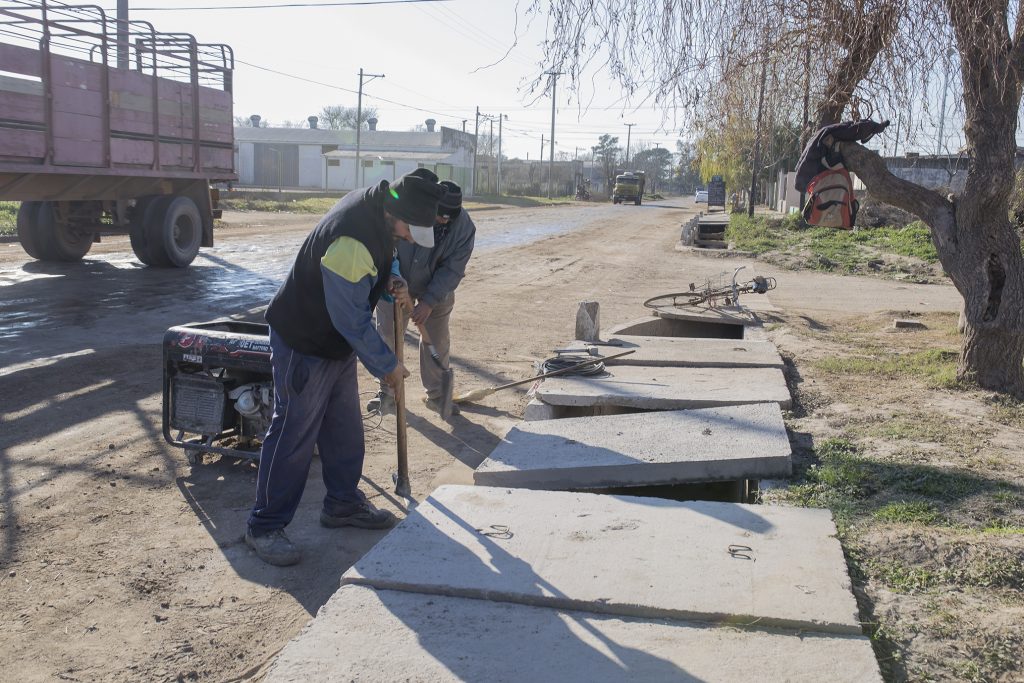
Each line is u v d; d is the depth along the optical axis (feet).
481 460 17.51
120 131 39.99
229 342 15.43
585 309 26.40
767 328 31.58
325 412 13.28
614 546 11.41
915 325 32.86
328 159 207.51
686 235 79.77
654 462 15.20
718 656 8.87
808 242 77.87
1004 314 20.89
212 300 36.29
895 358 25.70
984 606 10.14
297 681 8.50
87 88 37.65
